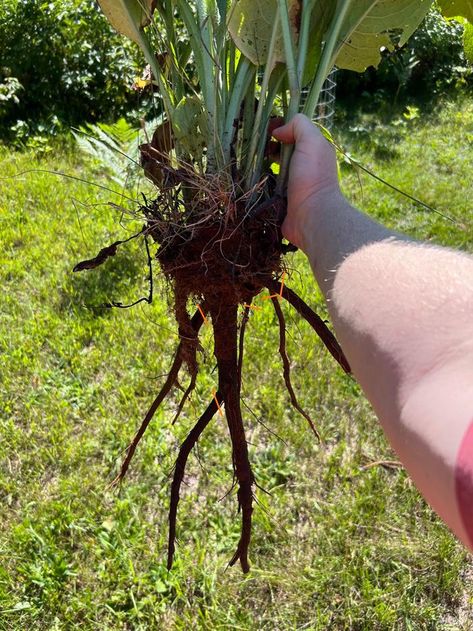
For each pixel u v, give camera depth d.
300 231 0.94
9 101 4.69
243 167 1.07
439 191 4.05
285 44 0.99
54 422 2.23
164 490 2.00
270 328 2.60
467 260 0.62
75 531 1.87
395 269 0.64
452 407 0.51
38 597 1.71
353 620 1.67
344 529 1.87
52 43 4.83
